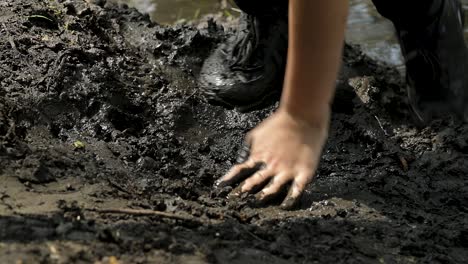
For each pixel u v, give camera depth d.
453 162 3.19
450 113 3.52
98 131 3.00
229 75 3.53
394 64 4.52
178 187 2.68
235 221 2.38
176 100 3.40
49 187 2.37
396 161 3.20
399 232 2.57
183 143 3.20
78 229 1.98
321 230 2.44
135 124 3.18
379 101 3.66
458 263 2.43
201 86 3.57
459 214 2.80
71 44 3.45
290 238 2.33
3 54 3.24
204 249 2.04
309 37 2.10
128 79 3.43
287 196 2.53
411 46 3.46
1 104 2.80
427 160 3.20
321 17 2.07
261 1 3.45
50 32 3.53
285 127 2.48
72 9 3.77
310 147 2.41
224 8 5.28
